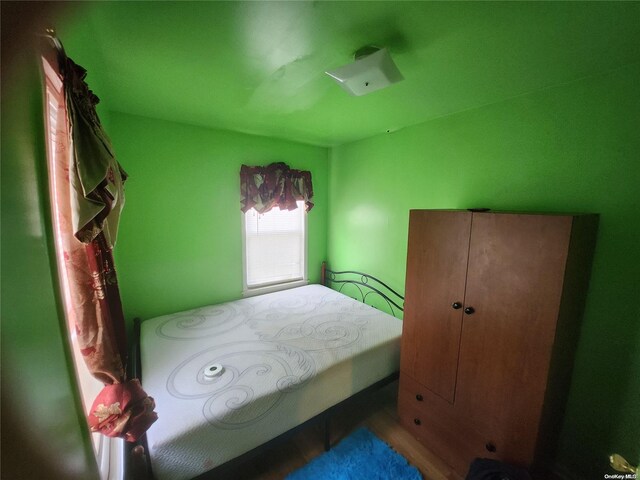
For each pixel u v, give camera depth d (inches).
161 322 96.1
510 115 72.5
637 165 54.1
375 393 97.5
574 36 45.5
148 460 46.5
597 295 60.1
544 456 60.4
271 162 121.0
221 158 109.3
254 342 82.4
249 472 67.6
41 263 27.0
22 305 22.7
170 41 47.8
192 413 53.9
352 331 89.9
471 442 65.6
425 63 55.3
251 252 124.6
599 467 61.7
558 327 52.1
